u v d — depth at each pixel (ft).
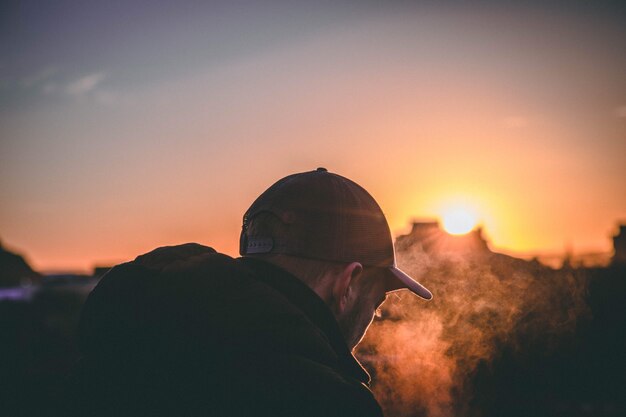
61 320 37.42
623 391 7.11
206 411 3.45
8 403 17.33
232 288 3.66
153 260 4.12
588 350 6.99
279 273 3.90
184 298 3.65
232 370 3.46
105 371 3.79
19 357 29.96
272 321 3.52
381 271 4.23
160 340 3.64
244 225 4.23
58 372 24.08
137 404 3.63
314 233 3.97
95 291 3.97
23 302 37.24
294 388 3.33
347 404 3.29
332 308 4.03
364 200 4.17
